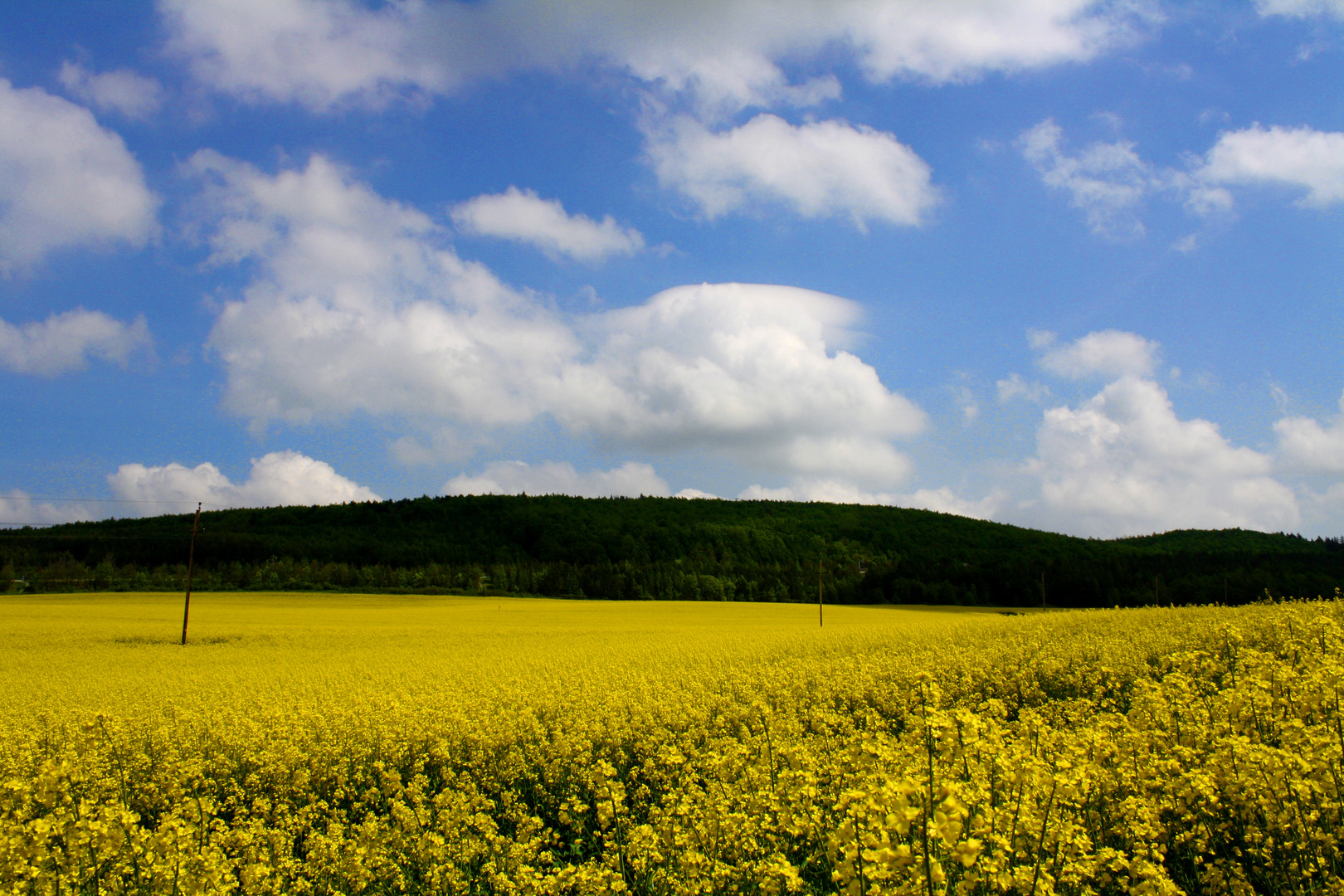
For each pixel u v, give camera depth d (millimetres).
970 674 15836
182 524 106375
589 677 18344
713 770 8672
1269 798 5660
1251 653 10789
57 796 6016
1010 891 4793
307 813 9398
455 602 72938
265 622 48094
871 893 4301
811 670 17625
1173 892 4820
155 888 5969
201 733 12938
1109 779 6387
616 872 6496
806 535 120500
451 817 8148
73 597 66938
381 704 13984
